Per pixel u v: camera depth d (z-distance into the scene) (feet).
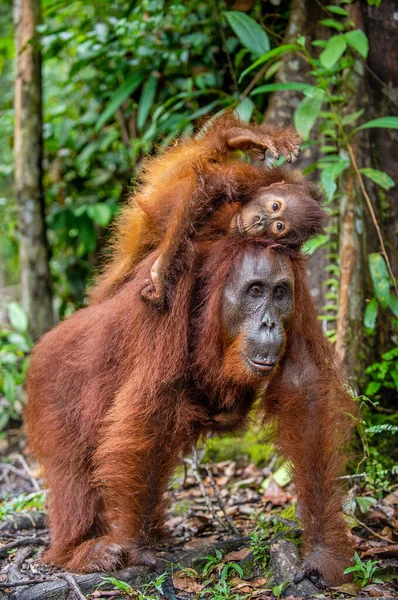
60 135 29.84
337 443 13.32
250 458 20.22
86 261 31.09
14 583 12.70
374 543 14.19
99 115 28.94
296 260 13.50
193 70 25.23
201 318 13.39
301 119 17.16
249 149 14.05
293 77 19.66
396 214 19.20
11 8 34.42
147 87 23.90
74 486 14.74
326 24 17.34
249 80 24.21
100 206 26.55
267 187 13.35
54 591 12.34
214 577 13.14
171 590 12.56
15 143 26.78
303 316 13.73
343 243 17.87
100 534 14.85
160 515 13.32
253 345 12.71
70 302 32.01
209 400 14.15
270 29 22.25
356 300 17.74
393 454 17.79
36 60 26.53
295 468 13.30
